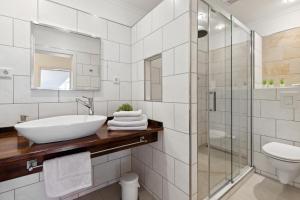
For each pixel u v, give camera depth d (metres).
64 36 1.36
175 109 1.19
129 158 1.80
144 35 1.53
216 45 1.39
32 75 1.21
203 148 1.25
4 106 1.11
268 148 1.51
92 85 1.52
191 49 1.07
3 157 0.69
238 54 1.73
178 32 1.14
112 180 1.68
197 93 1.14
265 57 2.07
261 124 1.84
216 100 1.41
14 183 1.17
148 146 1.51
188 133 1.09
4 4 1.10
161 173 1.35
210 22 1.31
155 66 1.41
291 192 1.49
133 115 1.24
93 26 1.52
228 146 1.59
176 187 1.19
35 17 1.22
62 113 1.37
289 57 1.86
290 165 1.29
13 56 1.14
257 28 2.15
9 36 1.12
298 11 1.81
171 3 1.20
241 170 1.79
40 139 0.83
